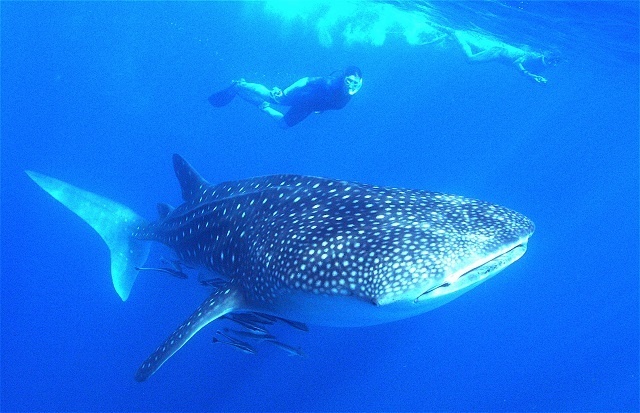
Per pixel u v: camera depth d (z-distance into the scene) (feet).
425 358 56.34
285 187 16.10
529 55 60.03
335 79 38.88
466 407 54.24
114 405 46.52
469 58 66.59
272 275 13.70
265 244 14.51
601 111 160.66
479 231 11.82
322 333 48.14
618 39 53.98
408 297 10.81
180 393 45.19
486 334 61.62
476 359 59.41
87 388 48.03
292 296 13.34
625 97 119.96
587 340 72.13
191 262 20.62
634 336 76.33
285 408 46.47
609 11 43.06
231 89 44.50
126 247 26.76
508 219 12.60
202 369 45.57
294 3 97.35
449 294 11.21
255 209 16.43
